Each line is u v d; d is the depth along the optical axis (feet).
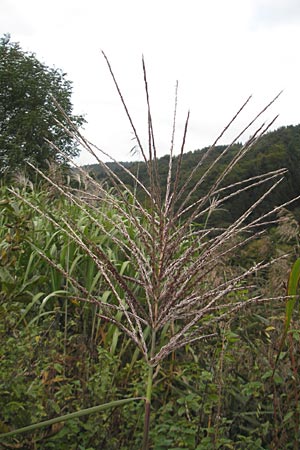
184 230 7.58
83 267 18.42
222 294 7.87
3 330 10.39
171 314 7.85
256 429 11.22
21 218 9.95
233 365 12.60
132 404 10.73
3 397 9.60
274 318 12.74
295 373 10.87
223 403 11.85
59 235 19.35
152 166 7.45
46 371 10.84
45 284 17.83
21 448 9.39
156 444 10.15
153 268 7.72
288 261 16.28
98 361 13.08
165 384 12.25
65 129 7.67
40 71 90.27
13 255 10.48
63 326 16.53
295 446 10.50
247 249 17.53
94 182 8.16
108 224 19.25
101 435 10.30
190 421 10.55
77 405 10.29
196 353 14.33
